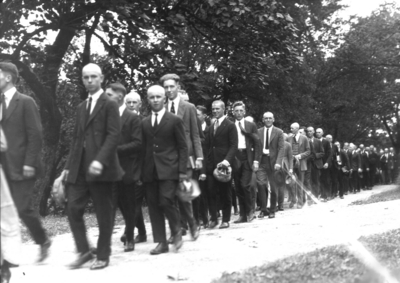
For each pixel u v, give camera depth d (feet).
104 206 22.75
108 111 22.82
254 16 64.28
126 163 27.07
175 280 19.77
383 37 139.95
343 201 71.82
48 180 65.10
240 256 24.36
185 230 33.37
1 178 16.34
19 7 56.49
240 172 41.81
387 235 27.22
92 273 21.54
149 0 61.93
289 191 59.36
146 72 66.59
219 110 37.86
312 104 118.93
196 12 68.59
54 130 65.46
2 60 57.62
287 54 71.51
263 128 47.91
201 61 86.89
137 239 31.32
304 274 18.31
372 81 145.07
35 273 21.83
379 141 207.62
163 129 26.40
